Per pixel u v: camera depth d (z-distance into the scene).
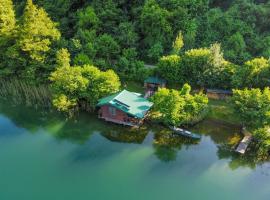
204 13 86.75
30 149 55.22
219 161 53.66
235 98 59.47
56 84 63.69
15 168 51.03
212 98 69.44
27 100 69.19
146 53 82.38
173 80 71.06
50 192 46.69
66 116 64.69
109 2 89.88
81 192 46.78
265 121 55.19
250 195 47.25
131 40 81.44
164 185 48.50
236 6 86.94
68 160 52.81
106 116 62.59
